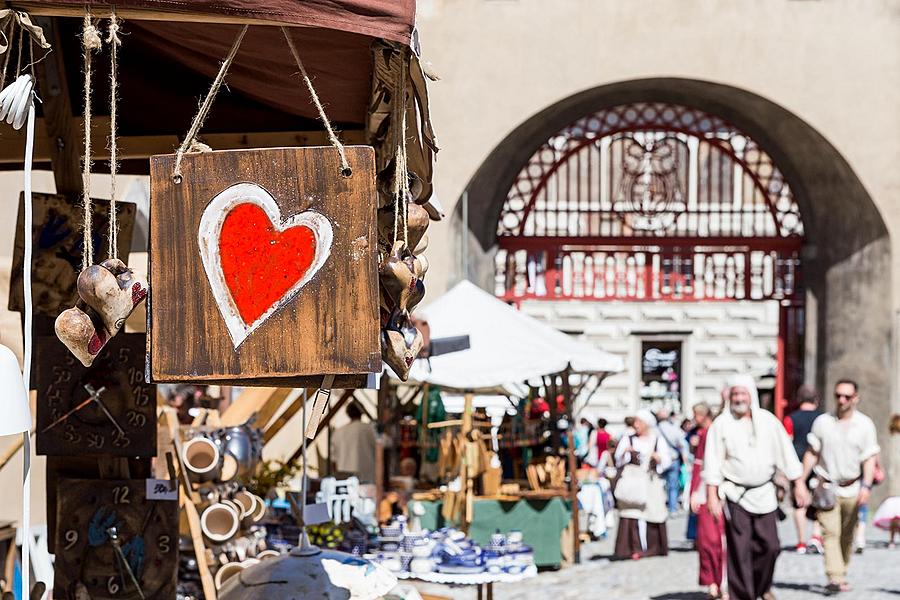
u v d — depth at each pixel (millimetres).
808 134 18766
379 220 3979
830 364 19719
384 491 12375
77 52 5258
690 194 24594
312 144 5426
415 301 3600
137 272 7633
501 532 12773
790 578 12500
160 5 2988
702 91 19031
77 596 5039
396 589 4473
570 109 19438
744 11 18328
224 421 8164
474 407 13758
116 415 4984
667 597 11484
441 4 18000
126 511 5090
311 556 4293
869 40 18469
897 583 12148
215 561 5996
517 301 19750
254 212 3215
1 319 6152
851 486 11453
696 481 12633
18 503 7695
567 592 11820
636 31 18156
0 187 8273
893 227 18500
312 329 3193
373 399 15398
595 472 17234
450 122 17922
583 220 23125
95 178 9406
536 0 18062
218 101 5418
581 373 13812
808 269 20125
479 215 19406
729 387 10000
